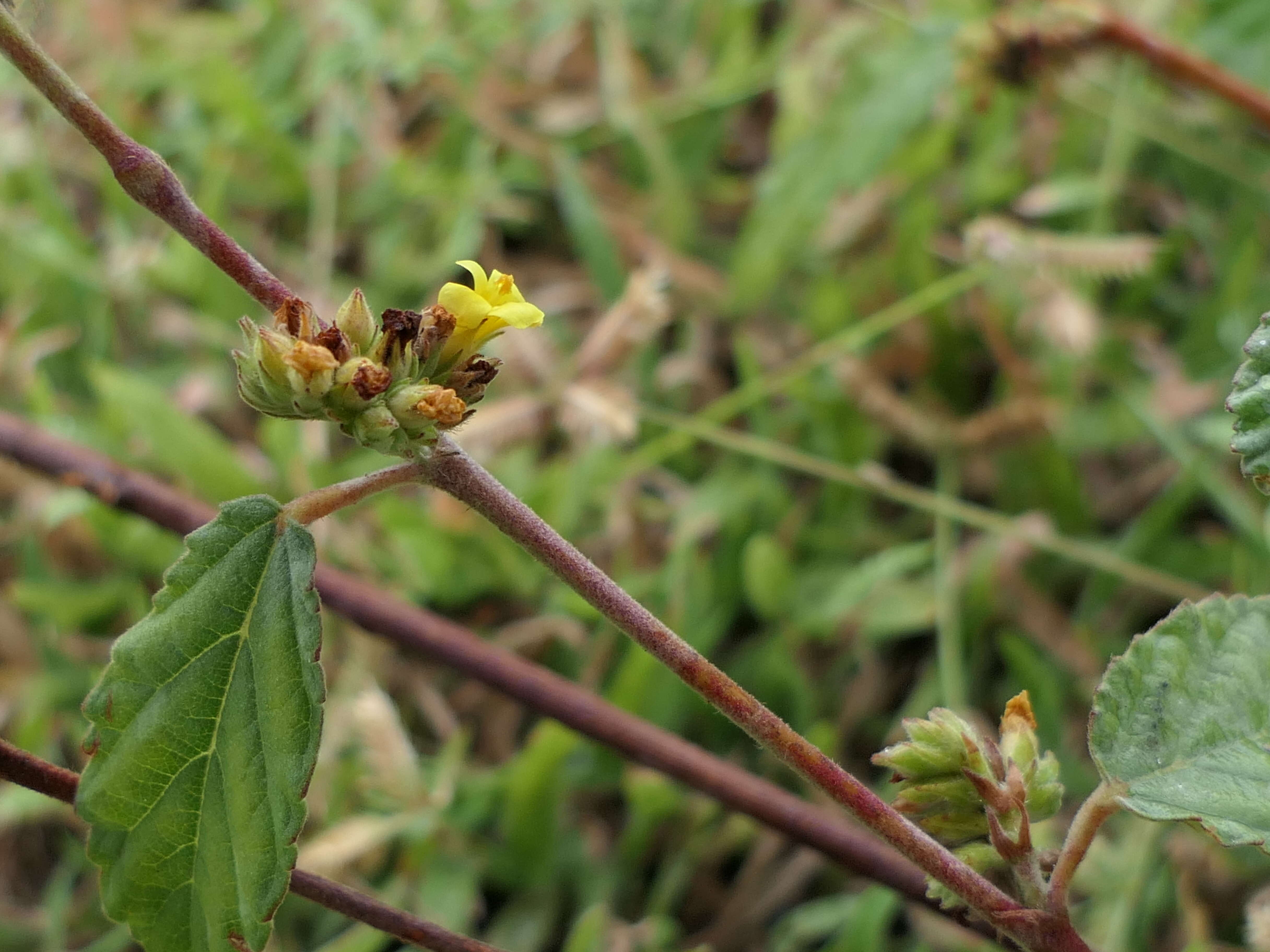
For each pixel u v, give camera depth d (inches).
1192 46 14.0
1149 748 7.4
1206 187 13.6
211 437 10.8
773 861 9.8
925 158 13.2
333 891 7.6
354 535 11.0
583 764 10.1
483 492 7.1
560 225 13.9
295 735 7.0
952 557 10.7
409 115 14.7
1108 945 9.0
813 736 9.7
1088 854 9.2
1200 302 12.7
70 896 9.8
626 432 10.4
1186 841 9.2
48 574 11.0
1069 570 11.2
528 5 15.3
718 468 11.7
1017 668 10.2
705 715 10.3
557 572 7.1
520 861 9.5
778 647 10.4
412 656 10.5
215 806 7.0
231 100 13.2
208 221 7.1
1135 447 12.1
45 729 10.1
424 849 9.4
